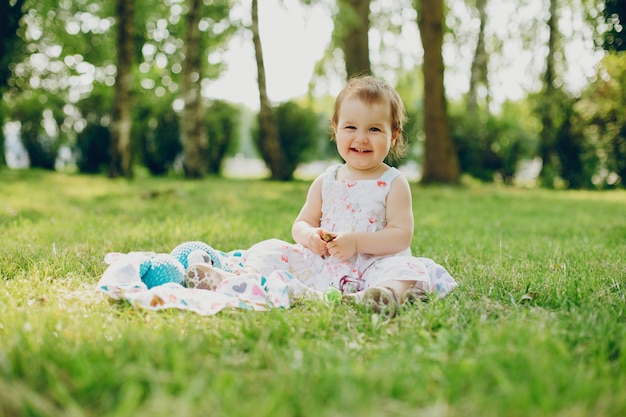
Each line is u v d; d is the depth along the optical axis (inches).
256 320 88.4
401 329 83.7
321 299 97.3
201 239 175.6
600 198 470.9
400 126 127.1
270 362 68.7
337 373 61.6
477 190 515.2
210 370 64.2
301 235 121.1
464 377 60.9
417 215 287.0
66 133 700.7
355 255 116.2
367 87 122.6
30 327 76.5
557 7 728.3
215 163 759.7
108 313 92.2
